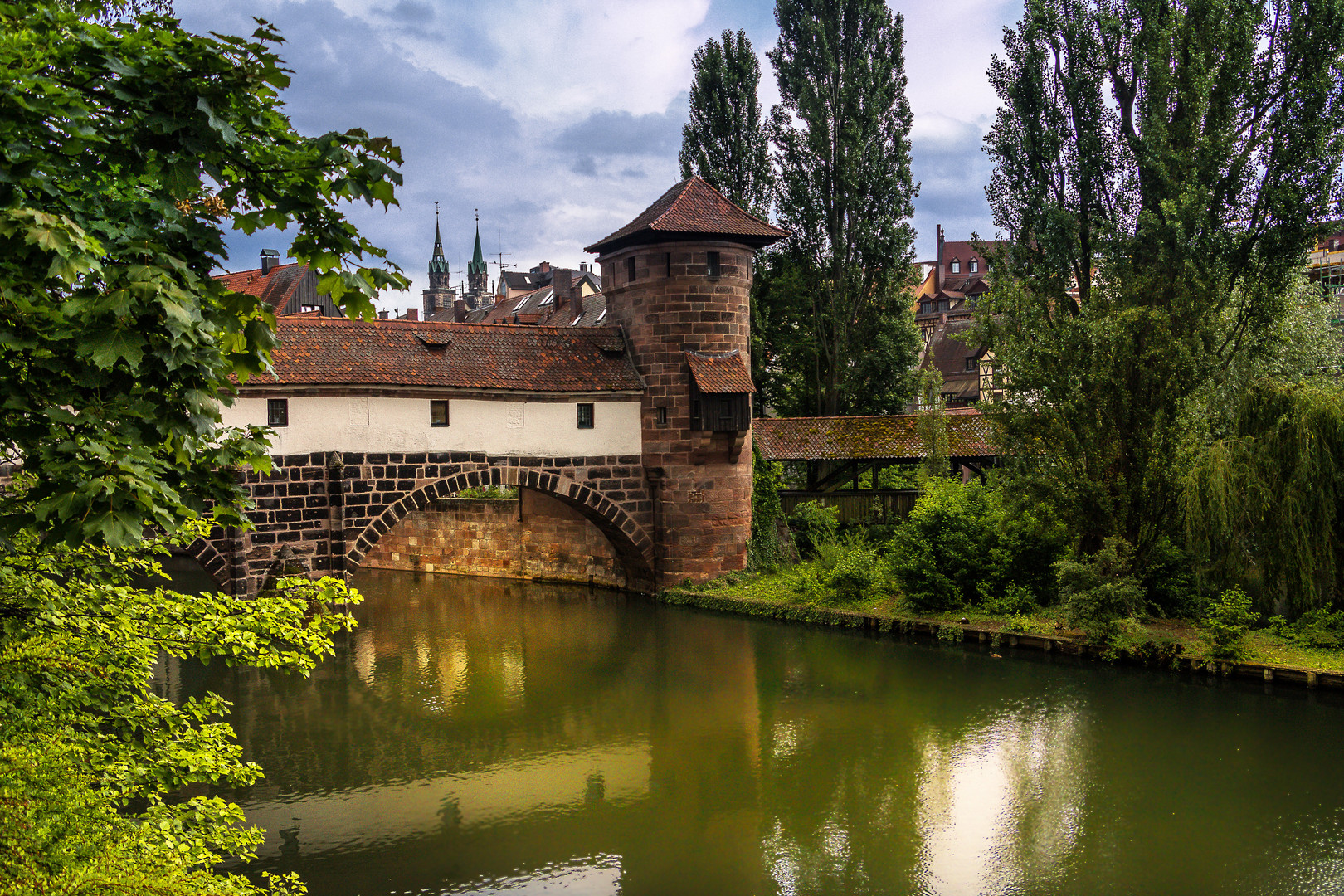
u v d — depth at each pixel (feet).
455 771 56.18
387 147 19.52
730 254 101.81
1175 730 60.64
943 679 73.20
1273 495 72.79
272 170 19.48
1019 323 90.43
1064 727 61.87
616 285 106.01
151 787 32.01
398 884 42.29
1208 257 81.66
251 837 27.32
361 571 140.46
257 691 73.05
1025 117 97.04
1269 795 50.70
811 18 134.82
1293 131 82.43
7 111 16.67
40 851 21.17
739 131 139.74
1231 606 71.00
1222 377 83.82
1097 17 92.12
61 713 24.72
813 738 61.21
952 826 47.85
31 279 17.51
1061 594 81.15
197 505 20.36
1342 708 63.93
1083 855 44.60
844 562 96.89
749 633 89.86
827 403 143.64
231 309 19.29
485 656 83.61
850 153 134.51
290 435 84.43
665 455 102.27
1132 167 90.99
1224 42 83.92
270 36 18.29
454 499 132.46
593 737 62.08
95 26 17.98
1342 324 125.70
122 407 17.90
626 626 93.97
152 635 26.58
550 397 97.50
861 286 139.95
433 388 90.33
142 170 18.03
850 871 43.39
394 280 20.52
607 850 45.70
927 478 104.27
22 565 24.82
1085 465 82.94
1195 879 42.19
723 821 48.88
